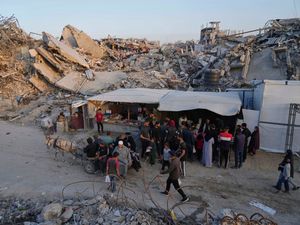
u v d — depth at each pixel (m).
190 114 18.33
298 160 13.86
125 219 8.59
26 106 24.11
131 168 12.46
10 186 10.77
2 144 15.80
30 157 13.88
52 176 11.64
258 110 15.73
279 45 27.34
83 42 37.06
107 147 11.75
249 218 8.71
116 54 39.81
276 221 8.73
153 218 8.78
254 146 14.27
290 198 10.23
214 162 13.48
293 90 14.23
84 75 28.20
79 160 13.32
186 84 27.62
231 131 16.86
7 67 28.25
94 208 9.04
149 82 27.34
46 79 27.45
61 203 9.45
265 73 25.41
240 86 23.70
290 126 14.37
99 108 18.23
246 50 28.97
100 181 11.19
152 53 38.97
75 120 18.56
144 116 17.83
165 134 13.51
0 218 9.12
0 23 32.62
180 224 8.44
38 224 8.41
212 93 17.83
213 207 9.42
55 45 29.17
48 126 18.00
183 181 11.40
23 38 32.47
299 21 31.47
